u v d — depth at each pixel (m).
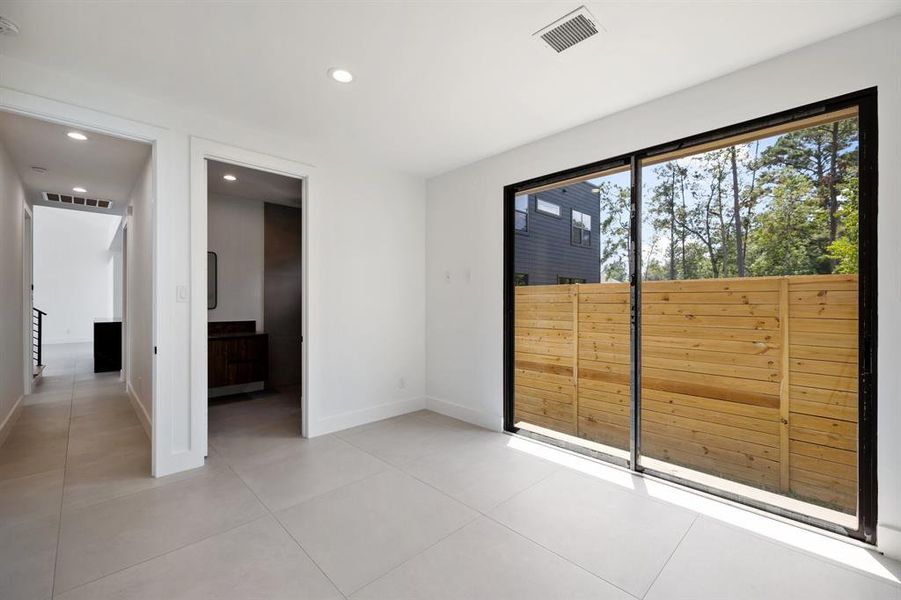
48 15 1.87
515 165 3.57
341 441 3.42
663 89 2.58
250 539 2.02
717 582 1.73
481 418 3.84
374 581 1.73
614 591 1.67
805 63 2.14
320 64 2.30
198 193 2.91
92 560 1.84
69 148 3.24
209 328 4.94
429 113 2.92
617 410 3.13
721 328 2.62
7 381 3.55
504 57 2.23
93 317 11.07
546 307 3.54
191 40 2.08
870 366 1.97
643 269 2.91
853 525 2.06
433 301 4.38
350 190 3.81
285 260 5.57
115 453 3.12
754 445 2.50
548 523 2.19
